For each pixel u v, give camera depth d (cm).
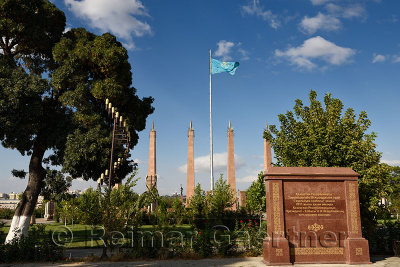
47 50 1888
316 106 1478
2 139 1555
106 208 1179
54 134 1692
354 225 1084
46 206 4191
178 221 2475
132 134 1989
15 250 1130
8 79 1518
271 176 1097
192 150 4253
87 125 1717
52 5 1844
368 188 1297
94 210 1167
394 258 1162
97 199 1205
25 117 1548
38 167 1756
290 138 1502
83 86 1703
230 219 2200
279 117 1534
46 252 1129
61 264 1078
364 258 1055
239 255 1209
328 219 1091
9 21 1606
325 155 1363
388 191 1356
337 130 1373
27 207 1688
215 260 1131
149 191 1295
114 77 1775
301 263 1049
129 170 2034
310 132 1385
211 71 3019
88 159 1658
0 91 1494
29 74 1689
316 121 1429
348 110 1423
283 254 1034
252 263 1072
